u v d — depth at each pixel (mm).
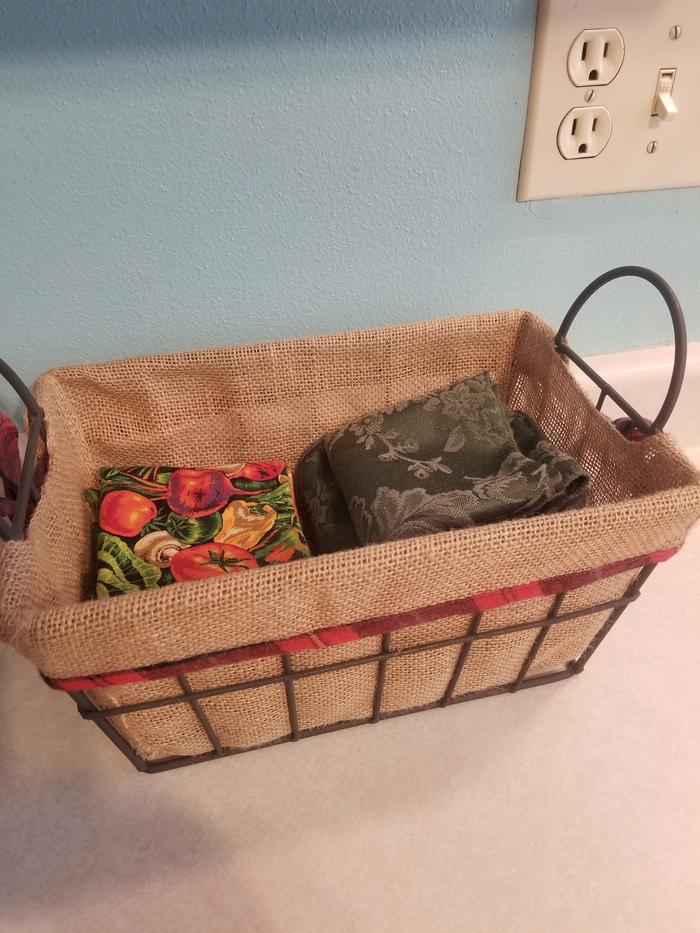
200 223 457
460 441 454
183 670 321
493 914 367
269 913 368
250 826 403
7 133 398
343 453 460
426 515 401
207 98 408
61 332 487
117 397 468
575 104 453
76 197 429
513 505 396
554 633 414
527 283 550
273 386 490
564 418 467
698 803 413
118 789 420
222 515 454
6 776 425
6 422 386
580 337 604
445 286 534
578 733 448
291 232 475
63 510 394
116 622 277
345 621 319
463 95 441
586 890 376
